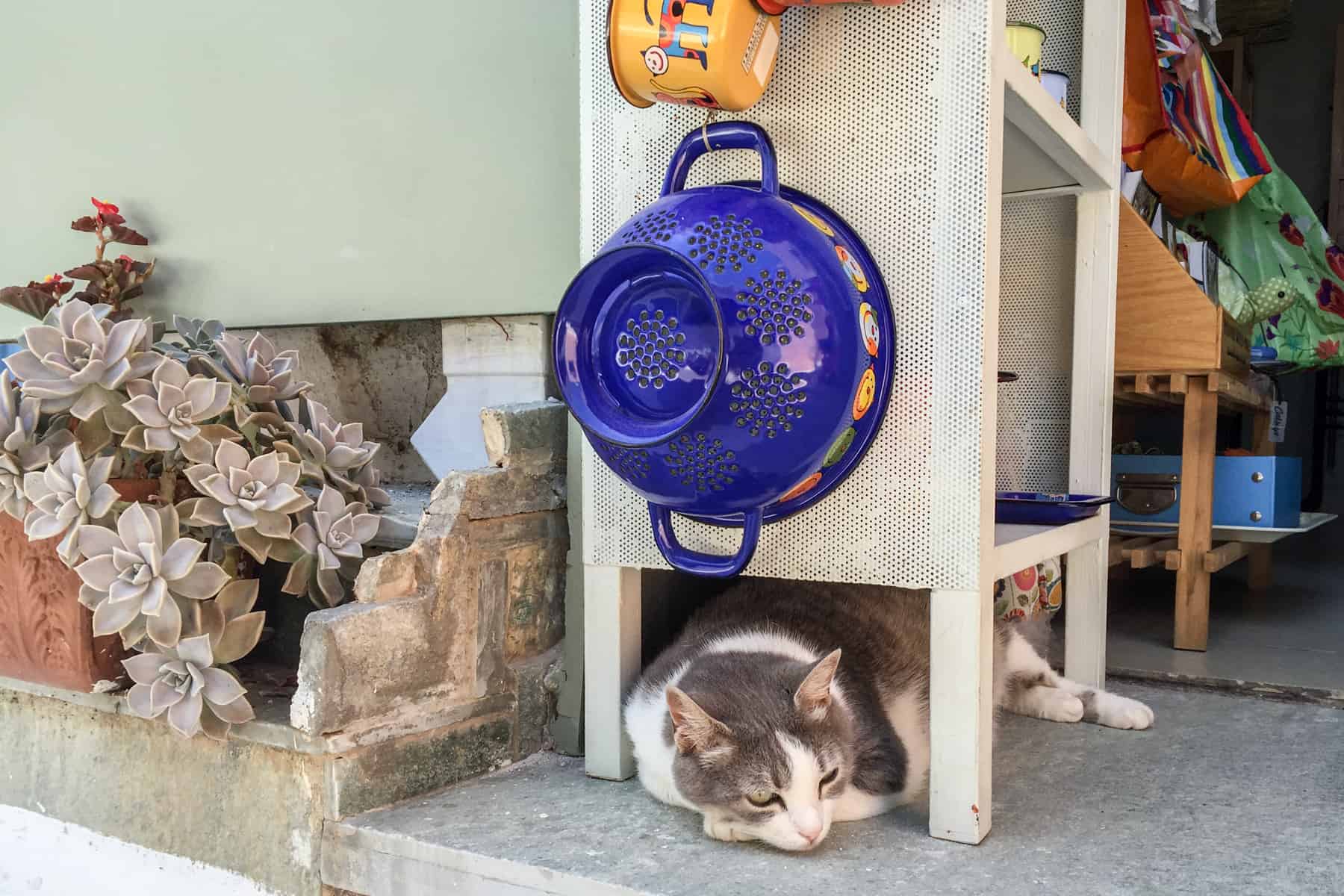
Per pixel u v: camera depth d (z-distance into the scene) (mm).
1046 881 1264
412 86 2205
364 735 1562
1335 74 4828
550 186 2055
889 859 1353
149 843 1763
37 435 1688
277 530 1640
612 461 1370
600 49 1620
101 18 2631
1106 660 2375
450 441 2281
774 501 1364
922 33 1379
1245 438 4742
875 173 1422
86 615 1728
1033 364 2336
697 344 1276
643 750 1586
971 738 1388
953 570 1391
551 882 1334
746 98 1356
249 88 2439
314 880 1560
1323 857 1321
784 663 1602
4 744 1968
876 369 1373
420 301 2244
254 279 2480
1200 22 2953
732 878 1299
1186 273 2447
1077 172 1992
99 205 2516
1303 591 3463
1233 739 1865
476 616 1751
